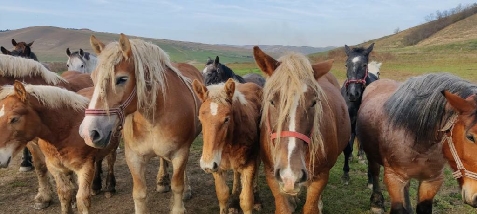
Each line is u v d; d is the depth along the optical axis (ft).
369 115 13.37
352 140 23.15
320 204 15.58
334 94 13.64
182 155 14.06
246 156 13.30
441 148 10.43
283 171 8.96
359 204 16.96
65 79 19.33
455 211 16.07
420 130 10.67
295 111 9.14
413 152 11.02
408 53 148.36
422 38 227.40
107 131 11.18
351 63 23.62
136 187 13.64
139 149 13.46
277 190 11.48
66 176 14.43
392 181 11.85
